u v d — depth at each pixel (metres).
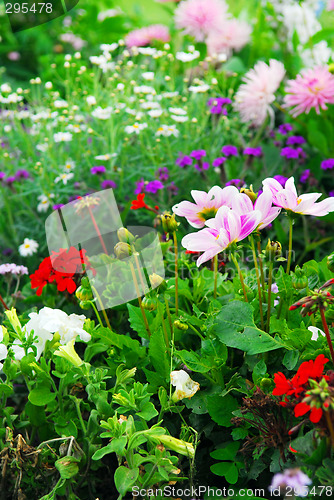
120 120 2.69
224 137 2.62
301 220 2.37
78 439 1.24
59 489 1.13
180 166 2.40
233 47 3.19
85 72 3.01
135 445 1.03
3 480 1.16
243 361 1.31
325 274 1.28
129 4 4.11
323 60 2.93
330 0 2.85
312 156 2.74
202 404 1.16
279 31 3.11
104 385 1.17
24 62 4.32
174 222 1.18
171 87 2.80
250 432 1.15
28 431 1.37
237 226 1.02
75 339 1.28
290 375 1.19
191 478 1.10
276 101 2.85
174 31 3.60
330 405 0.85
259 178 2.41
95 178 2.61
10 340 1.33
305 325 1.23
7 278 1.83
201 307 1.40
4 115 2.84
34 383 1.25
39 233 2.46
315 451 0.93
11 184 2.52
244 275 1.45
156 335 1.21
